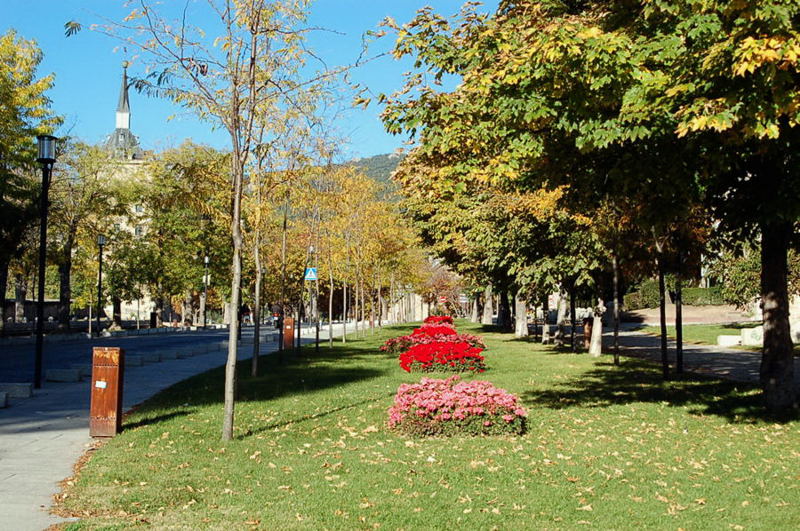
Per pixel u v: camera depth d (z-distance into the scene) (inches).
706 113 308.3
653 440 368.2
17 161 1139.9
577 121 377.4
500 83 379.6
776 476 292.5
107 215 1712.6
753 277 1047.6
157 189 1743.4
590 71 347.6
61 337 1422.2
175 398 518.0
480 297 2320.4
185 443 344.8
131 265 1935.3
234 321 359.6
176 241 2057.1
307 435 374.0
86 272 1920.5
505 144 409.1
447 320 1402.6
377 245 1390.3
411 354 730.2
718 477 290.7
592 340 955.3
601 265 861.2
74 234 1631.4
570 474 292.7
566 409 474.9
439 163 423.5
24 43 1181.1
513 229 914.1
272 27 401.1
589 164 443.2
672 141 378.3
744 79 317.1
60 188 1568.7
